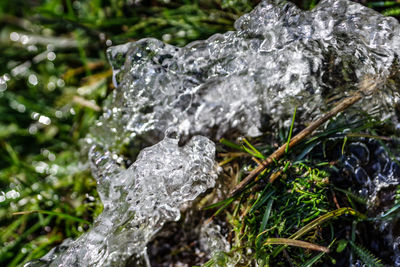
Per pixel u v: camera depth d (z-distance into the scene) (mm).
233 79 550
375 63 518
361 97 526
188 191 532
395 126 530
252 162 543
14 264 570
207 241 550
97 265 520
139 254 523
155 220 530
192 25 616
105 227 533
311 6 581
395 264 514
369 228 521
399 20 561
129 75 561
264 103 550
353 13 522
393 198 520
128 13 655
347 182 525
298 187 516
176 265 553
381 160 528
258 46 540
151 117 566
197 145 541
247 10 603
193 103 561
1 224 594
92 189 583
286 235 513
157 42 561
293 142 524
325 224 515
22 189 603
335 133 528
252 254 519
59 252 551
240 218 532
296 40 530
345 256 517
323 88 532
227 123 561
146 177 535
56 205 587
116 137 575
